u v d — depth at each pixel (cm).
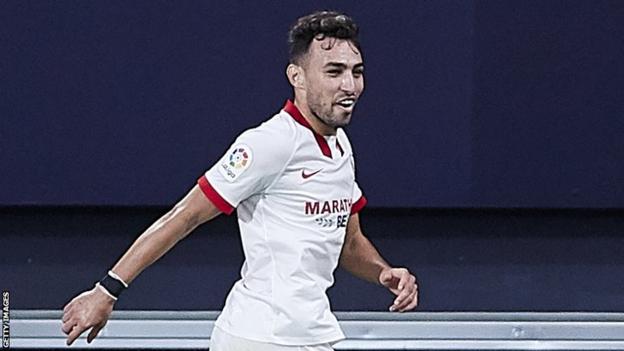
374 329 1525
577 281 1555
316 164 982
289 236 980
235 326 996
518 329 1527
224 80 1494
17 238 1549
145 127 1502
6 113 1496
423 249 1559
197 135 1503
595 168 1514
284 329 979
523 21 1491
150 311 1530
